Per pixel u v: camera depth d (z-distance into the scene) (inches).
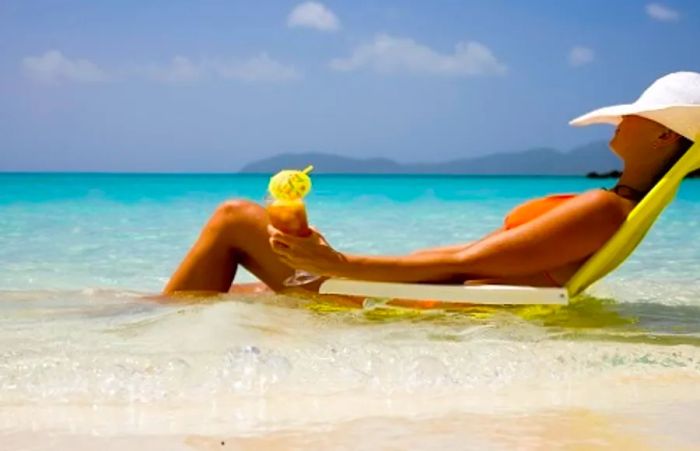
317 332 118.3
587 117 142.9
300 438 79.3
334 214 468.8
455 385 98.6
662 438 80.2
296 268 133.3
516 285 134.6
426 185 1464.1
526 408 90.1
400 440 79.0
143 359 99.3
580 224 129.8
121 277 211.9
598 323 132.8
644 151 134.2
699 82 134.7
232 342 109.0
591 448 77.2
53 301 144.1
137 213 465.1
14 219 409.1
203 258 144.5
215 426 82.5
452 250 141.5
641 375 103.9
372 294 133.0
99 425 82.3
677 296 169.6
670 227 367.2
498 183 1759.4
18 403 88.4
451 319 130.1
